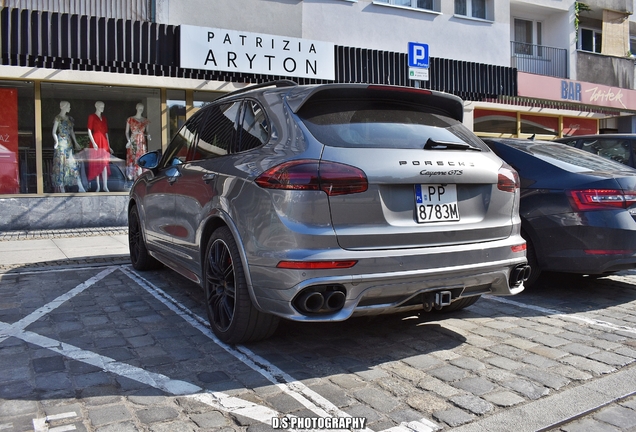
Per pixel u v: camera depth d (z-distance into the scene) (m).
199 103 11.88
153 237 5.66
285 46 10.77
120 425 2.75
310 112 3.61
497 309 5.09
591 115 18.08
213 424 2.78
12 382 3.27
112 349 3.86
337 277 3.24
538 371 3.54
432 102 4.09
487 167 3.82
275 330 4.12
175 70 10.15
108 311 4.84
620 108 17.56
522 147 5.88
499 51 15.43
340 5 12.87
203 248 4.29
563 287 6.03
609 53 19.02
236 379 3.36
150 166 5.46
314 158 3.32
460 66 12.93
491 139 6.07
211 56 10.09
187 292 5.55
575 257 5.22
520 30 18.06
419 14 14.03
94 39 9.26
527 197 5.50
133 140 11.42
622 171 5.53
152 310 4.88
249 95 4.21
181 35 9.81
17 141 10.52
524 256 4.04
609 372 3.54
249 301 3.66
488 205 3.81
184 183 4.71
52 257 7.54
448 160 3.62
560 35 17.91
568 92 15.87
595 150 7.94
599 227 5.10
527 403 3.08
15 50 8.80
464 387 3.28
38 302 5.14
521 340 4.18
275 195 3.35
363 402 3.06
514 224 3.99
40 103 10.62
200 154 4.67
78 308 4.94
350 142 3.46
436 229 3.52
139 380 3.32
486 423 2.84
